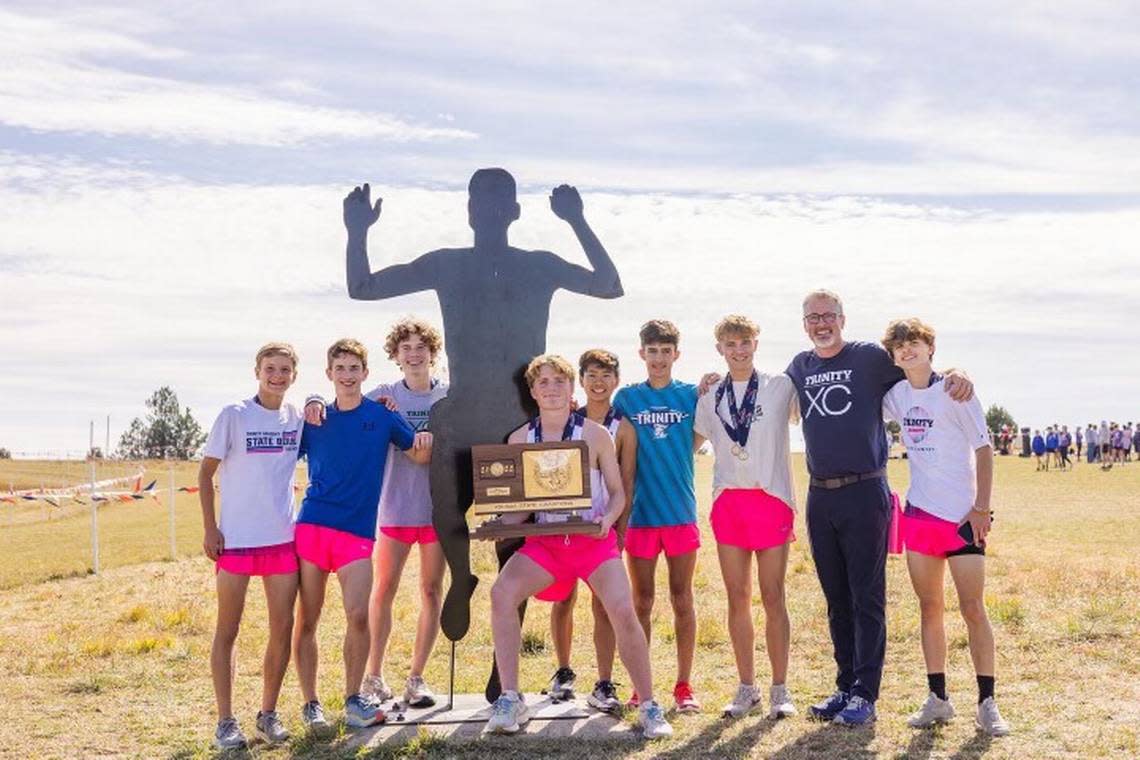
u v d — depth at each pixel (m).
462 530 7.05
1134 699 7.18
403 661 9.48
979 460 6.44
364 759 6.16
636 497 7.09
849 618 6.88
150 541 22.58
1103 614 9.88
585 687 8.14
